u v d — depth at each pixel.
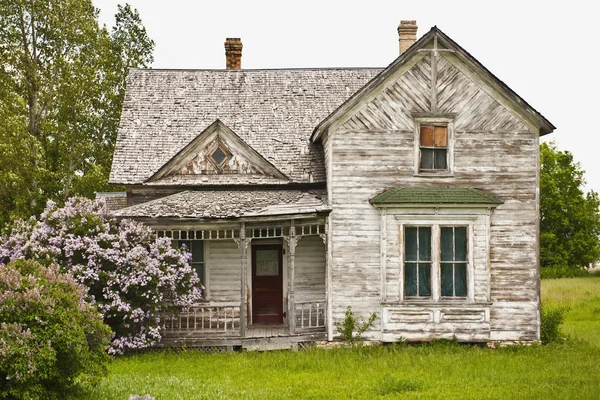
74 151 30.62
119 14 35.47
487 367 15.52
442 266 18.44
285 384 14.11
